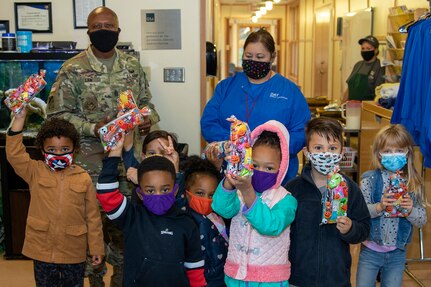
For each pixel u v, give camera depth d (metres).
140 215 1.80
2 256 3.55
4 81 3.42
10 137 2.15
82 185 2.22
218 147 2.04
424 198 2.32
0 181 3.61
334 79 8.17
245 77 2.53
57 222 2.19
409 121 3.16
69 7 3.78
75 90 2.63
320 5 9.27
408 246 3.29
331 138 1.85
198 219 2.00
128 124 1.79
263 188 1.78
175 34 3.77
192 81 3.82
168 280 1.75
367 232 1.92
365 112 4.00
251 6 13.60
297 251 1.90
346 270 1.90
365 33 6.39
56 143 2.10
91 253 2.25
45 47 3.53
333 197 1.79
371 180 2.36
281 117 2.43
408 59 3.19
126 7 3.76
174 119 3.86
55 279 2.23
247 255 1.78
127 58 2.80
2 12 3.80
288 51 13.12
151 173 1.74
